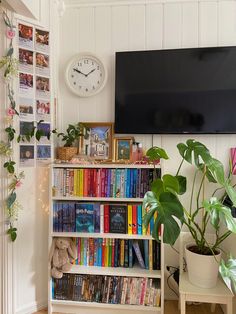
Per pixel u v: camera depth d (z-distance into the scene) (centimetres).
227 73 203
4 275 189
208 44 212
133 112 213
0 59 184
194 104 206
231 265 152
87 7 223
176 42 214
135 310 190
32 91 201
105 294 192
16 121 193
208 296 165
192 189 212
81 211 195
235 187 196
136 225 191
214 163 166
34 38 202
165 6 215
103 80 218
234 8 209
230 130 203
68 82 222
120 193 192
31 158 201
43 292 206
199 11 212
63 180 197
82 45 224
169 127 209
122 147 214
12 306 192
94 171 194
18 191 195
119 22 220
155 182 161
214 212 149
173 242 138
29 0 185
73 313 197
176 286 213
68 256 196
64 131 225
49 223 194
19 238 197
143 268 194
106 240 196
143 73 212
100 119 223
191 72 207
